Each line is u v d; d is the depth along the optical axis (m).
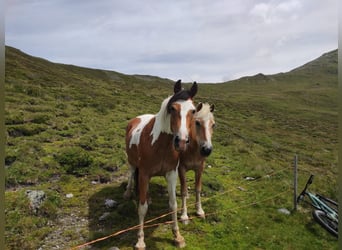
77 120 16.95
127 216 6.74
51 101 22.31
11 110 16.03
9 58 48.31
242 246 6.01
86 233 6.01
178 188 8.78
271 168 12.86
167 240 5.84
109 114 21.30
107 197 7.81
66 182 8.70
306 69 199.62
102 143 12.92
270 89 130.50
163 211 7.10
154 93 58.94
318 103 89.25
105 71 99.62
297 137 30.14
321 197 7.75
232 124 31.34
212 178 9.76
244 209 7.86
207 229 6.49
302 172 13.17
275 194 9.09
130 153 6.77
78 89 34.91
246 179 10.63
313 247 6.28
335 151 23.52
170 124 4.93
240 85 150.25
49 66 66.88
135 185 7.05
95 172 9.38
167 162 5.34
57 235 5.96
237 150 15.95
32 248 5.40
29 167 9.05
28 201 6.57
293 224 7.23
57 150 11.13
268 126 36.19
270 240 6.40
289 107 73.38
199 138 5.86
